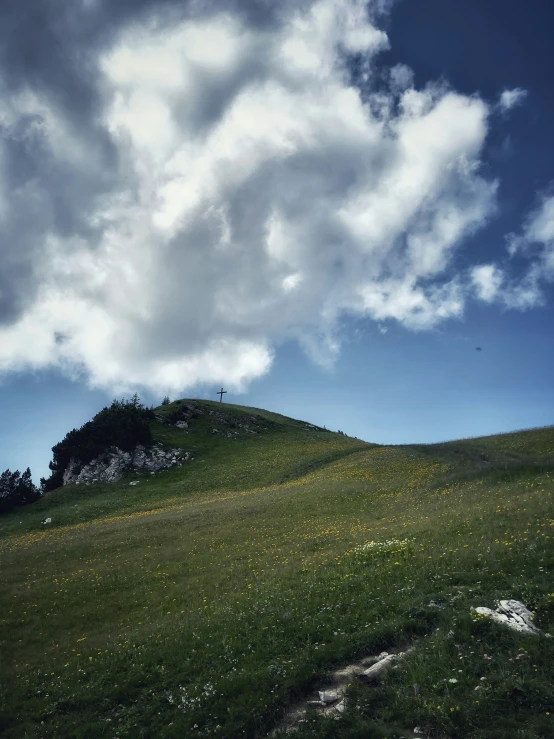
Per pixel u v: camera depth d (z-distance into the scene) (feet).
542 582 47.14
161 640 56.18
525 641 37.01
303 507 139.44
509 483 114.01
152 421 347.36
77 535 149.18
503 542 63.10
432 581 53.93
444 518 89.04
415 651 39.14
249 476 250.16
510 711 30.60
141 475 271.69
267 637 49.01
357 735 31.42
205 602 71.92
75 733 39.88
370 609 50.21
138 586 89.20
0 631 73.56
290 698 37.83
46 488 272.92
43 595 89.81
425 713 31.86
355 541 88.84
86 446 279.08
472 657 36.65
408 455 207.41
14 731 41.57
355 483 168.76
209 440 335.67
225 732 35.55
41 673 54.34
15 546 150.00
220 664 45.96
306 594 60.18
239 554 99.19
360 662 40.68
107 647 59.11
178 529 133.80
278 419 437.58
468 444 200.85
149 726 38.68
